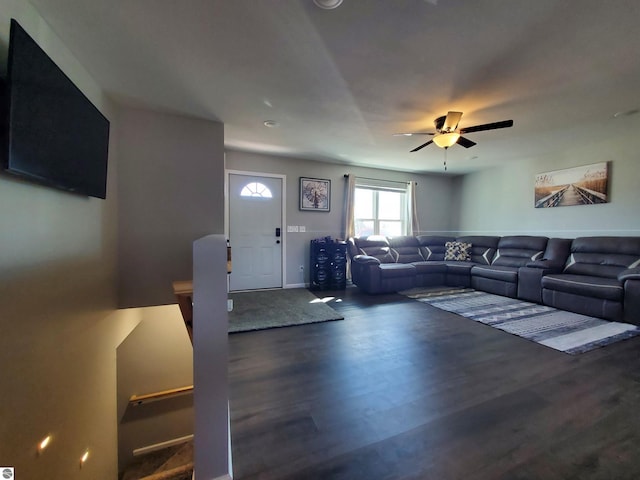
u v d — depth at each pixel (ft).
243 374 6.68
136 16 4.99
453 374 6.63
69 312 5.66
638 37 5.59
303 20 5.15
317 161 16.75
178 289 7.94
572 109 9.08
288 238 16.24
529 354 7.66
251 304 12.71
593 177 13.16
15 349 4.02
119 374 9.55
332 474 3.92
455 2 4.73
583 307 11.02
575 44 5.83
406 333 9.28
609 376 6.48
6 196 3.89
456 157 15.66
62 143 4.92
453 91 7.89
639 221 11.78
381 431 4.77
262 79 7.22
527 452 4.27
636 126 10.66
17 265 4.11
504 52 6.11
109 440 7.77
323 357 7.55
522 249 15.31
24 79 3.85
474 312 11.51
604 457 4.16
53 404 4.98
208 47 5.91
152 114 9.06
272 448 4.39
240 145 13.43
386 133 11.46
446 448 4.37
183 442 10.10
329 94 8.05
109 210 8.00
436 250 18.86
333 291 15.46
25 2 4.54
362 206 18.52
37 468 4.43
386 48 5.98
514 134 11.64
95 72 6.80
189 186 9.53
